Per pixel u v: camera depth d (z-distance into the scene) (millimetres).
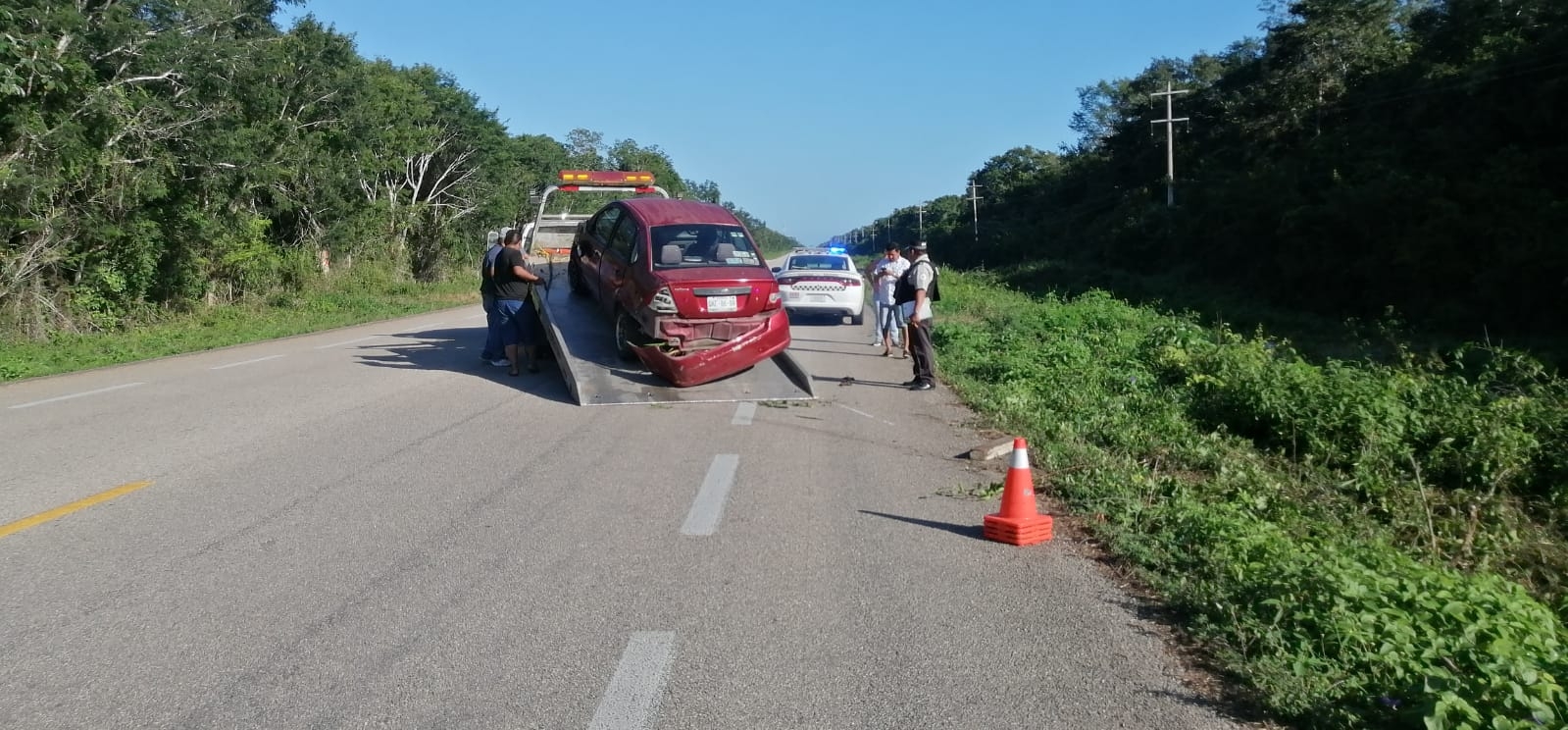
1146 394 12086
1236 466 8609
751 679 4301
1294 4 53562
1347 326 32656
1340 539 6930
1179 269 52594
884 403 11664
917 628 4898
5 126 21234
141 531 6320
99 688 4145
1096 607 5223
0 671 4289
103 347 20188
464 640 4680
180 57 24953
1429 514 7766
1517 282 28734
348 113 38125
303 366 14836
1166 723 3971
